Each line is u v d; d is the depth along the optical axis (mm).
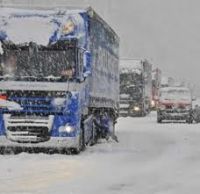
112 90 28453
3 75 19984
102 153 20625
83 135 21250
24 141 19812
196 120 45812
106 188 13039
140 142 25656
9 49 20094
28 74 19969
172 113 43656
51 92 19875
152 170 15992
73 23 20188
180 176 14828
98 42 23609
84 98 20859
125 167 16734
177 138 28109
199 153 20703
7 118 19875
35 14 20250
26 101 19828
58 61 20047
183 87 45594
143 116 52938
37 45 20062
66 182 13938
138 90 51438
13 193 12406
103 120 25734
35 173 15539
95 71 23000
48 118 19828
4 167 16688
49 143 19828
